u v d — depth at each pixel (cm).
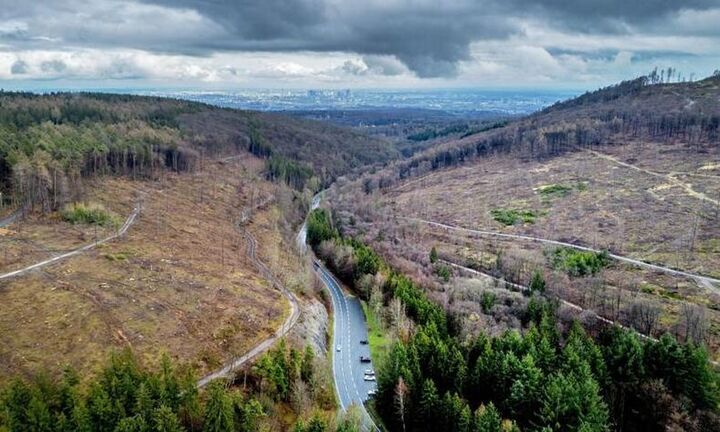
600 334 12562
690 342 10394
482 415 8662
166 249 15388
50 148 19388
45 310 10644
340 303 16750
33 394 7800
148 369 9619
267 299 13612
